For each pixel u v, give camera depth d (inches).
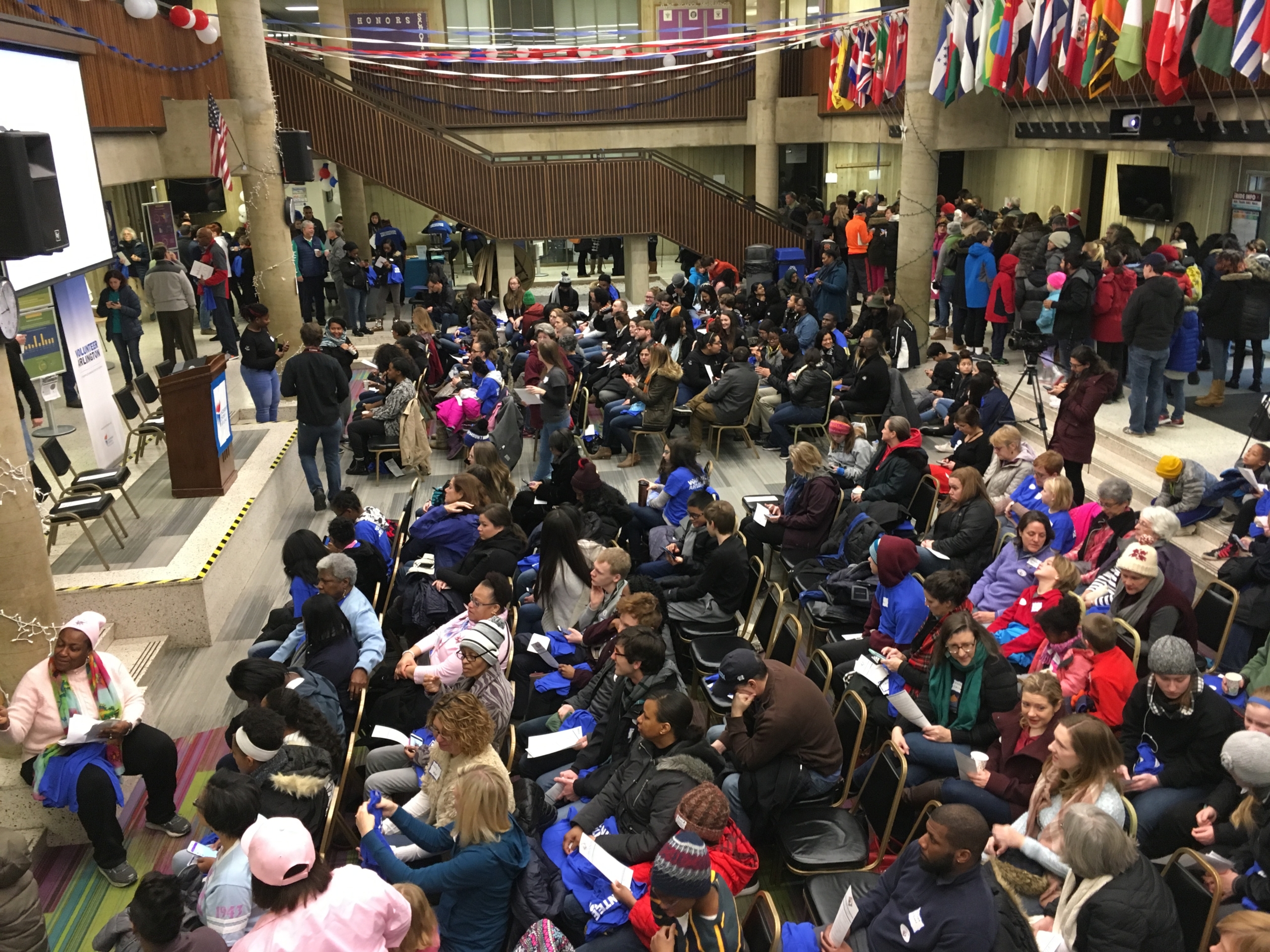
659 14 951.6
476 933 166.2
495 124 958.4
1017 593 265.7
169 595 301.7
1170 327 383.2
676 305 596.1
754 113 960.3
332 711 214.1
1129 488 278.1
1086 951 146.3
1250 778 166.2
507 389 519.8
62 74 368.2
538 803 187.6
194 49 628.7
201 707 276.5
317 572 261.7
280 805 174.7
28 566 232.7
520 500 343.6
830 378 470.3
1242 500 319.9
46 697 213.5
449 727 173.3
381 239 824.3
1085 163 665.6
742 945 154.3
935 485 333.7
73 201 373.4
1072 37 461.7
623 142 973.2
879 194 834.2
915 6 569.0
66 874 216.2
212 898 157.4
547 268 1110.4
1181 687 184.1
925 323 604.4
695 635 264.4
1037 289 494.6
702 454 486.9
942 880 136.8
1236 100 435.2
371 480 460.8
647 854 172.9
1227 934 125.0
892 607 243.0
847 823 190.1
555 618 258.1
